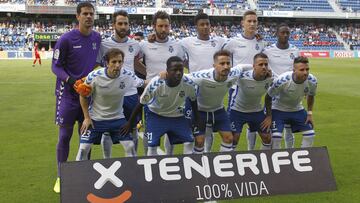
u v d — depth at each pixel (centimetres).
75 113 545
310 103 604
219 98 562
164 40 621
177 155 468
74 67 546
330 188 501
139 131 855
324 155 511
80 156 528
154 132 539
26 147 729
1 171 591
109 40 602
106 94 507
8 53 3997
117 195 443
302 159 502
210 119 573
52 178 563
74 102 541
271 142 605
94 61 558
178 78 494
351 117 1015
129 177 451
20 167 611
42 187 528
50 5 4466
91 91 504
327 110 1113
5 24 4466
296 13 5072
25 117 1016
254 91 577
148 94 512
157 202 447
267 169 487
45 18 4712
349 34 5206
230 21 5116
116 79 503
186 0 4988
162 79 507
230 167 478
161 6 4828
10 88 1593
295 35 5069
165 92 512
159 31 606
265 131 596
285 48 650
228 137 575
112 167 451
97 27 4531
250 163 484
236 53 656
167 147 611
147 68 622
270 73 564
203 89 550
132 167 455
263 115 613
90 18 536
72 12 4525
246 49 655
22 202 478
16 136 815
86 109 510
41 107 1165
